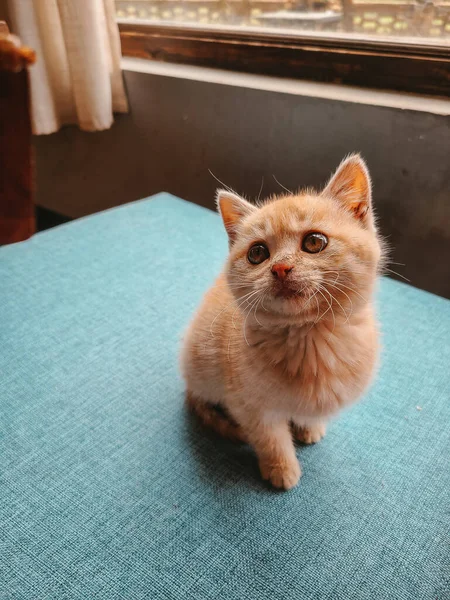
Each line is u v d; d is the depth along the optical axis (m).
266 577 0.20
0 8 0.46
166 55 0.54
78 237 0.46
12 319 0.36
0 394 0.30
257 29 0.48
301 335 0.22
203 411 0.28
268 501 0.24
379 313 0.36
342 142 0.42
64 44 0.49
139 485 0.25
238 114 0.48
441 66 0.37
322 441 0.27
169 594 0.20
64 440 0.27
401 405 0.29
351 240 0.21
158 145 0.56
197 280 0.41
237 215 0.25
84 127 0.54
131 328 0.35
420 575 0.20
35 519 0.23
